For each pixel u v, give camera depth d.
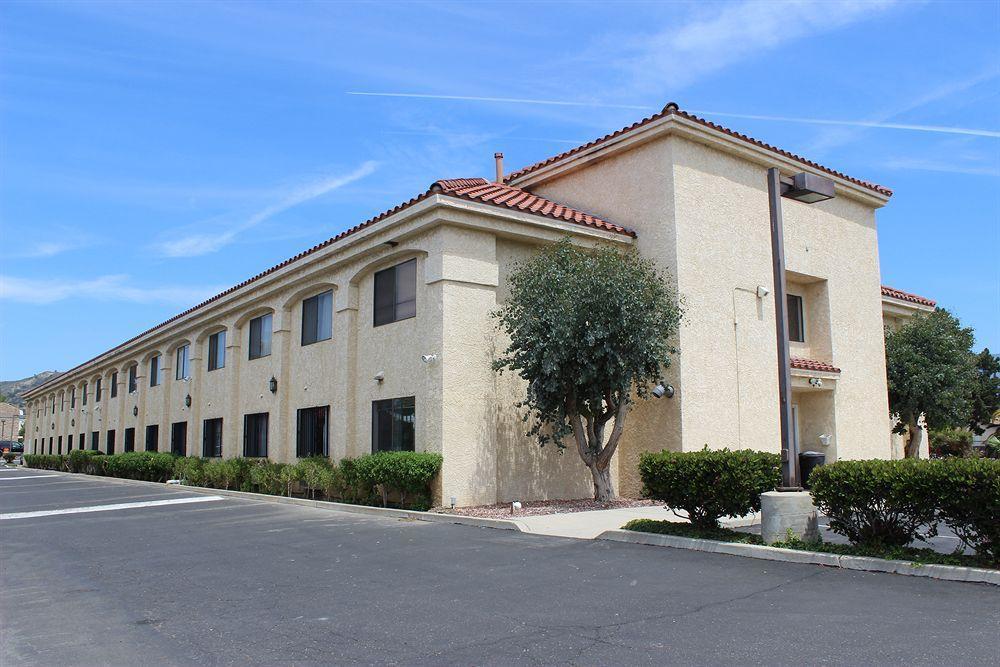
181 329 29.62
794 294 20.92
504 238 16.61
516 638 6.22
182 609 7.58
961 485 8.16
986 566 8.06
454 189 15.74
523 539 11.46
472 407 15.55
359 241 17.78
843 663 5.41
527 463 16.30
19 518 16.69
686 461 10.84
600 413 15.49
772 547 9.61
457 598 7.68
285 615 7.20
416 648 6.03
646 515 13.49
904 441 24.70
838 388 20.44
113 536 13.23
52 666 5.85
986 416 41.50
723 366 17.33
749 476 10.36
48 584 9.09
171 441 31.31
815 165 20.23
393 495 16.28
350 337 18.92
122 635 6.68
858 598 7.31
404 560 9.91
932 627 6.27
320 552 10.78
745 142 18.25
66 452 49.22
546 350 14.33
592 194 18.95
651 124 17.06
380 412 17.69
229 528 13.88
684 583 8.14
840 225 21.58
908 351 22.95
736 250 18.17
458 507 15.04
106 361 38.69
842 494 9.18
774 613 6.82
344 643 6.23
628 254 16.36
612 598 7.52
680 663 5.49
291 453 21.72
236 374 25.70
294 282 21.25
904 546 9.07
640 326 14.51
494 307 16.17
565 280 14.67
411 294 16.94
